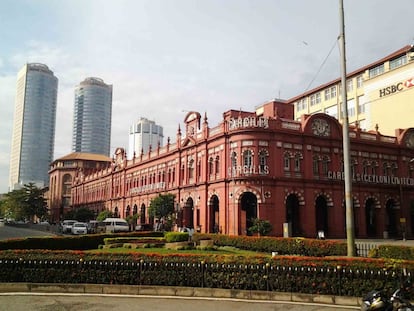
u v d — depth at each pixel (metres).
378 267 13.63
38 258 15.70
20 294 14.69
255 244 31.28
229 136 47.84
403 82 61.28
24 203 105.94
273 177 45.34
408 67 60.72
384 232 51.47
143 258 15.63
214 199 51.59
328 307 13.05
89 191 107.50
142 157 75.19
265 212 44.50
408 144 57.38
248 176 45.00
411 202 55.19
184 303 13.46
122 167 84.62
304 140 48.25
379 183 53.38
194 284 15.00
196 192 54.12
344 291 13.73
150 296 14.56
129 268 15.47
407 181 55.91
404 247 19.52
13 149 181.38
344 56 18.14
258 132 45.97
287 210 49.59
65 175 127.31
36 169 174.38
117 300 13.82
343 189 49.91
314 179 47.91
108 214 77.12
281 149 46.66
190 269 15.10
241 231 45.72
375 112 65.81
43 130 177.75
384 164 54.97
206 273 14.97
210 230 50.47
